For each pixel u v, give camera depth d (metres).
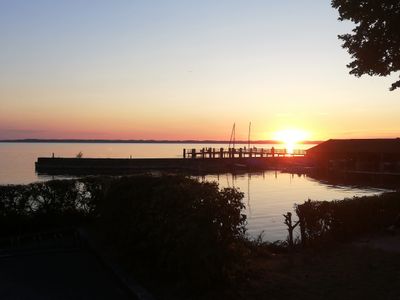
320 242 12.43
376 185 62.81
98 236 12.74
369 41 13.08
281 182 68.69
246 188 58.47
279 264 9.93
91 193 14.98
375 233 14.02
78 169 88.00
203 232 7.33
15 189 14.15
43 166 87.94
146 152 199.75
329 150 81.69
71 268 10.38
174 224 7.70
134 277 9.02
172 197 8.16
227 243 7.57
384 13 12.55
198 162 92.38
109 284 9.14
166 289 8.19
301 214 12.46
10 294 8.56
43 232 13.52
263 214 32.34
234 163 96.81
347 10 13.09
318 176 79.31
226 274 7.70
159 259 8.44
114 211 11.16
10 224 13.88
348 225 13.53
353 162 78.75
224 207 7.57
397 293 7.78
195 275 7.49
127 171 88.19
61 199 14.70
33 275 9.84
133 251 9.75
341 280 8.62
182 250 7.46
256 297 7.59
